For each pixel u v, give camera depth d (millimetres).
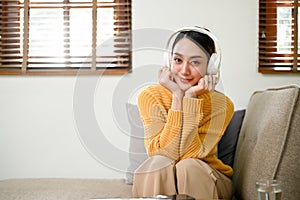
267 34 2252
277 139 1394
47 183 1817
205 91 1358
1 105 2305
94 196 1578
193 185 1401
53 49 2318
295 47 2229
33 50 2324
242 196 1627
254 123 1716
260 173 1438
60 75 2295
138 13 2285
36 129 2303
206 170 1425
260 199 1123
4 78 2305
